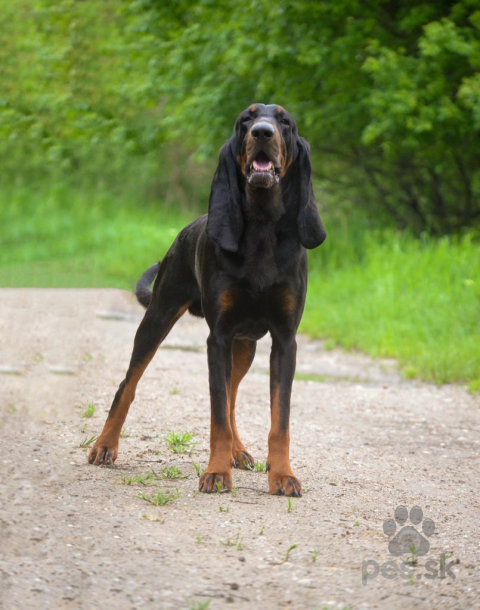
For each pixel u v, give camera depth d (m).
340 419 6.75
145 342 4.98
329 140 15.79
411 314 10.92
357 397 7.68
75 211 23.27
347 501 4.39
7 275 15.72
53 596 2.96
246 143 4.46
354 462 5.31
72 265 17.19
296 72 14.70
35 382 6.84
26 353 8.11
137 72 17.66
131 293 14.09
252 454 5.36
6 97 21.30
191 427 5.94
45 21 20.92
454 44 12.52
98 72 19.45
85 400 6.47
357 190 17.17
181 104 16.09
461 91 12.41
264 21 14.41
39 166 25.47
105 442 4.82
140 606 2.94
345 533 3.84
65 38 20.14
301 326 11.39
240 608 2.96
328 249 14.98
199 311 5.20
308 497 4.40
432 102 13.45
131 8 16.25
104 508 3.93
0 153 24.92
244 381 8.23
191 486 4.45
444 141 14.25
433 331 10.31
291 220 4.63
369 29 13.88
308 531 3.83
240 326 4.65
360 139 15.04
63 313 11.43
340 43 13.85
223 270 4.53
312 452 5.52
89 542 3.47
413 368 8.90
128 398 4.89
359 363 9.48
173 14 16.27
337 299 12.41
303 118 15.04
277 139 4.40
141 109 19.27
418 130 12.73
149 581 3.14
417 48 14.37
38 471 4.42
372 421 6.75
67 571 3.17
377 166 15.99
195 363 8.88
